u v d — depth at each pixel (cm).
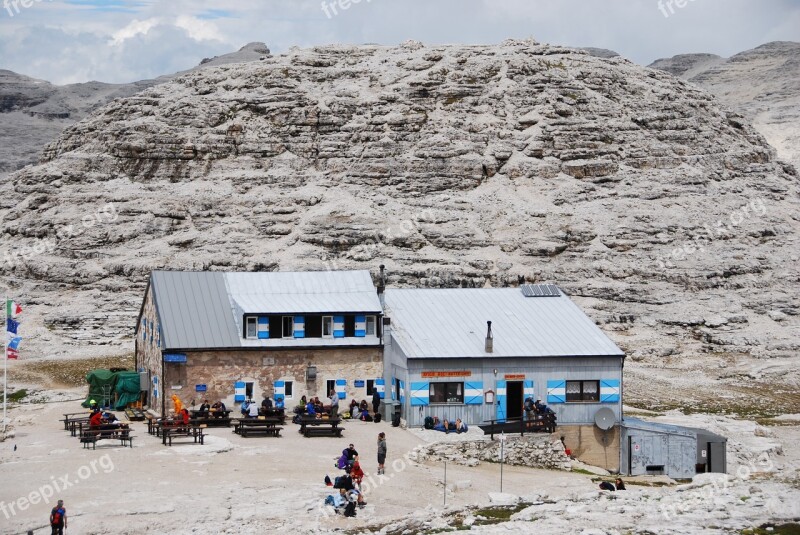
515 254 16450
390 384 8431
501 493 6012
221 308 8588
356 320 8525
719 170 19075
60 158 18912
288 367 8362
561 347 8319
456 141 18362
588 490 6494
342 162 18350
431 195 17738
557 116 18950
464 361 8112
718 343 14488
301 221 17062
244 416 8044
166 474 6469
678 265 16225
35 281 16100
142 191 17775
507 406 8238
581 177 18188
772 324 15150
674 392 12031
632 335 14800
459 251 16462
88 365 12325
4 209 18412
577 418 8238
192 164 18388
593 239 16738
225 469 6612
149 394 8856
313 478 6444
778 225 17662
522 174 18062
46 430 8100
